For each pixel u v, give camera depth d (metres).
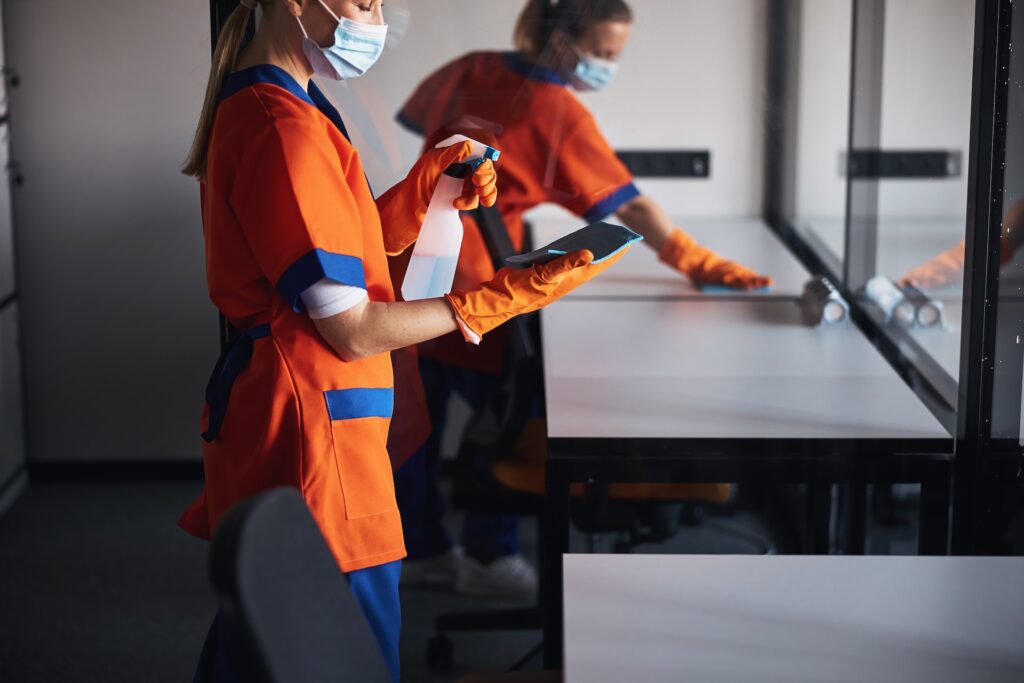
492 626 2.57
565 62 2.65
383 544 1.67
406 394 2.38
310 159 1.55
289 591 1.17
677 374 2.31
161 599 2.87
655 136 3.52
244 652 1.10
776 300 2.82
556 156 2.78
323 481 1.62
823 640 1.34
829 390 2.21
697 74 3.45
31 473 3.52
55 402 3.47
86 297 3.38
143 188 3.28
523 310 1.65
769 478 2.01
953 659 1.30
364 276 1.59
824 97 3.09
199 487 3.52
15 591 2.89
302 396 1.60
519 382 2.34
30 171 3.26
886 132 2.60
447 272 1.87
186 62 1.99
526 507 2.44
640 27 3.39
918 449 1.98
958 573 1.49
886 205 2.58
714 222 3.55
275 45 1.65
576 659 1.29
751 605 1.41
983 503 1.91
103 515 3.33
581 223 3.23
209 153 1.63
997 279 1.82
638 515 2.80
